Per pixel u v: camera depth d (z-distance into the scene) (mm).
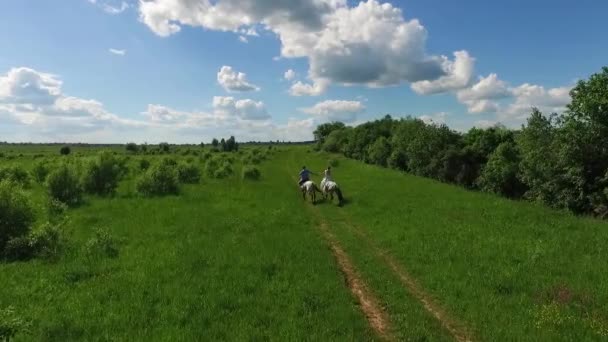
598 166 22562
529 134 26500
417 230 17562
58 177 24391
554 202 25000
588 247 14734
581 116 22609
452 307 10398
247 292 11219
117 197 27328
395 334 9195
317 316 9742
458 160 42500
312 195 26938
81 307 10078
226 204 24734
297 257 14250
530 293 11062
